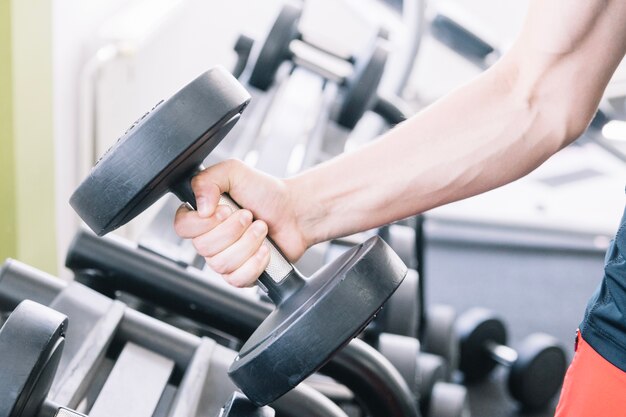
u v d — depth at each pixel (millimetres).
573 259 3760
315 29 4008
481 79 887
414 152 893
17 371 699
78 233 1195
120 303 1068
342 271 783
